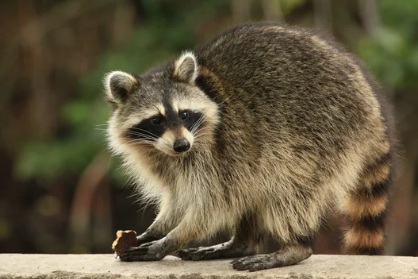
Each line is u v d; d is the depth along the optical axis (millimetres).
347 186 10766
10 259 10852
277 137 10500
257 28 11062
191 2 20578
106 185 20188
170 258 10836
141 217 20688
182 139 10398
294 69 10641
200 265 10430
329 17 20359
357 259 10625
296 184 10516
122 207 20719
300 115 10508
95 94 19922
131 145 10984
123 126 10969
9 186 21859
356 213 11234
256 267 10148
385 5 19125
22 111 22094
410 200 20047
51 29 22047
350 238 11344
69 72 21922
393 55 18344
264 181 10547
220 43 11078
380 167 10992
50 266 10500
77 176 21094
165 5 20547
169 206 10875
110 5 21859
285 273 10039
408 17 18984
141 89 10977
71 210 20953
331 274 9969
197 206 10594
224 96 10648
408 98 20469
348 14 21000
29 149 20297
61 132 21641
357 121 10648
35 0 22266
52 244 21094
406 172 20141
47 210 21406
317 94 10570
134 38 20156
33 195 21781
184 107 10633
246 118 10555
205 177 10586
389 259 10617
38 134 21609
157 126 10711
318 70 10648
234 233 10938
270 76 10641
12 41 22203
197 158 10609
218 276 10008
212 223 10648
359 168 10828
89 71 21281
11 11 22469
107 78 11148
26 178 20297
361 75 10906
